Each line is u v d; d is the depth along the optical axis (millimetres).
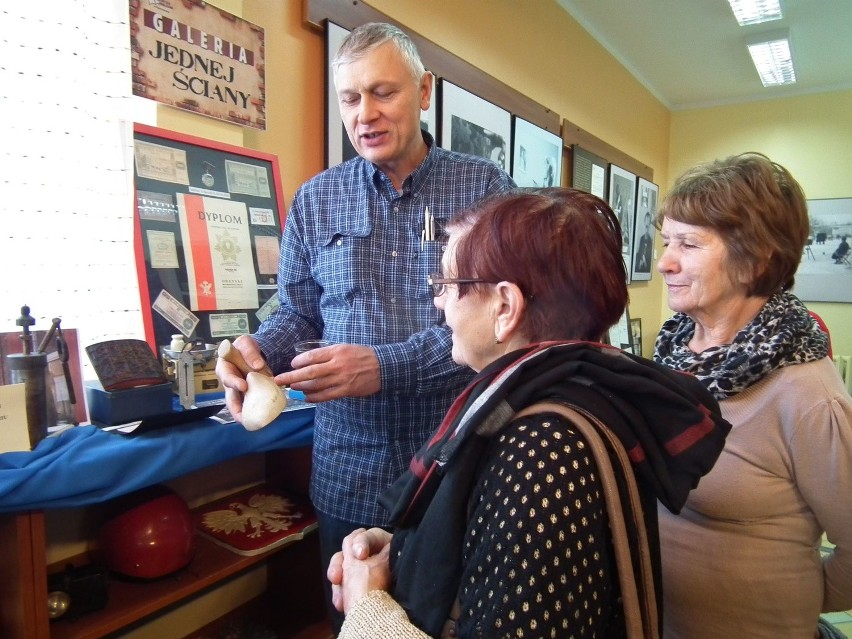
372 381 1021
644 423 547
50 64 1187
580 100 3527
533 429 515
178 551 1143
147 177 1318
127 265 1321
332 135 1778
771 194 870
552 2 3127
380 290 1209
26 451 916
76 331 1123
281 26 1654
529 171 2895
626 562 500
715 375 882
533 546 470
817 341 865
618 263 602
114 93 1283
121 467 963
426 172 1230
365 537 777
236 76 1518
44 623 923
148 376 1072
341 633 614
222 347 1001
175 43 1377
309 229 1295
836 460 783
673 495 536
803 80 4484
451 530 542
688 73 4410
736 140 5012
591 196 624
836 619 2176
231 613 1600
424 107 1243
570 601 469
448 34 2297
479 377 607
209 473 1548
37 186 1181
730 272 911
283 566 1658
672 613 945
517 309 586
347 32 1799
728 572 878
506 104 2672
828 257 4648
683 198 936
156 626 1440
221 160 1470
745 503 861
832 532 828
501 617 466
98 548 1184
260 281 1509
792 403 819
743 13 3365
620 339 4152
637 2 3309
